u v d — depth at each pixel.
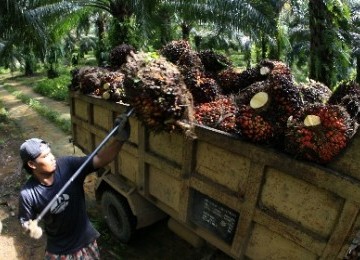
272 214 2.27
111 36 8.69
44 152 2.41
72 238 2.66
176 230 3.46
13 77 21.33
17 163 6.36
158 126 2.67
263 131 2.24
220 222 2.67
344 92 2.82
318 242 2.04
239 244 2.52
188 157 2.78
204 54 3.79
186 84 3.12
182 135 2.77
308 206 2.08
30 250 3.96
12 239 4.16
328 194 1.98
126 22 8.50
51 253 2.69
